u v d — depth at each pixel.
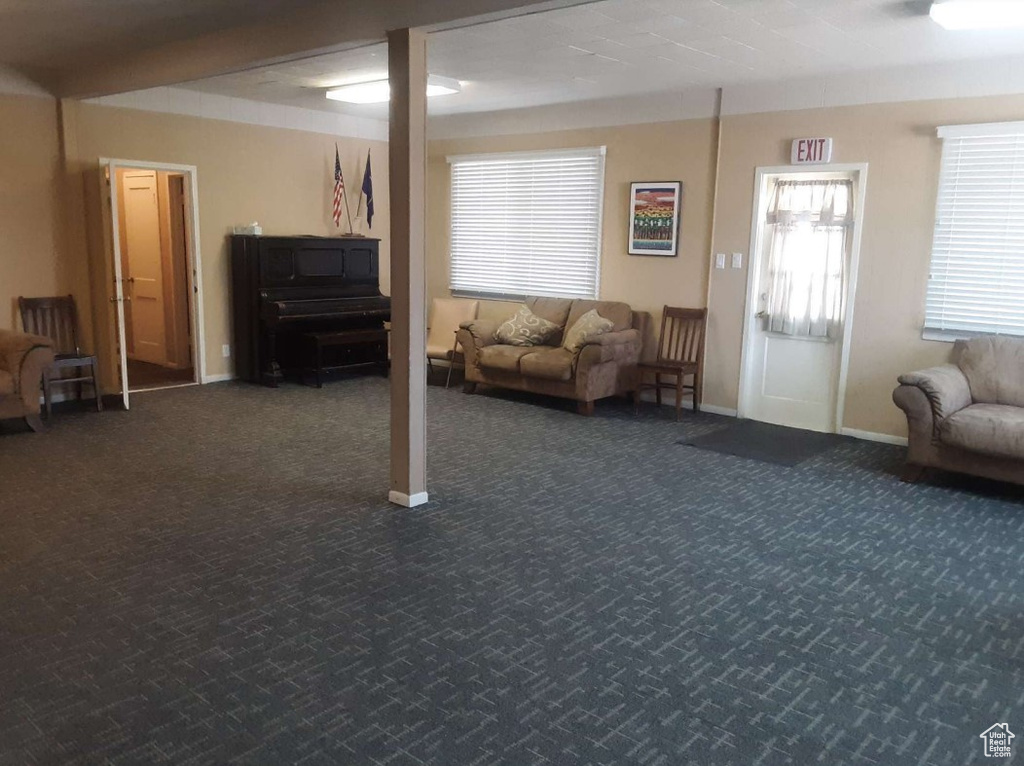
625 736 2.30
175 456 4.97
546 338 7.12
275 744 2.23
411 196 3.89
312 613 3.00
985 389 4.92
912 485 4.73
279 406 6.43
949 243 5.28
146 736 2.26
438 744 2.25
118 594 3.12
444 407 6.62
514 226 7.73
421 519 4.00
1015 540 3.88
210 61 4.81
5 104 5.92
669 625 2.97
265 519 3.94
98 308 6.62
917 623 3.03
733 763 2.19
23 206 6.11
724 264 6.37
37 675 2.55
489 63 5.36
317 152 7.82
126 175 7.97
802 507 4.30
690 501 4.37
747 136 6.10
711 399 6.60
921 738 2.32
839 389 5.88
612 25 4.34
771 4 3.92
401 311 4.02
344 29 4.00
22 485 4.38
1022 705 2.50
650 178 6.71
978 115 5.07
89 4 4.16
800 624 3.00
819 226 5.90
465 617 2.99
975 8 3.82
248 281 7.16
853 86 5.54
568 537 3.81
